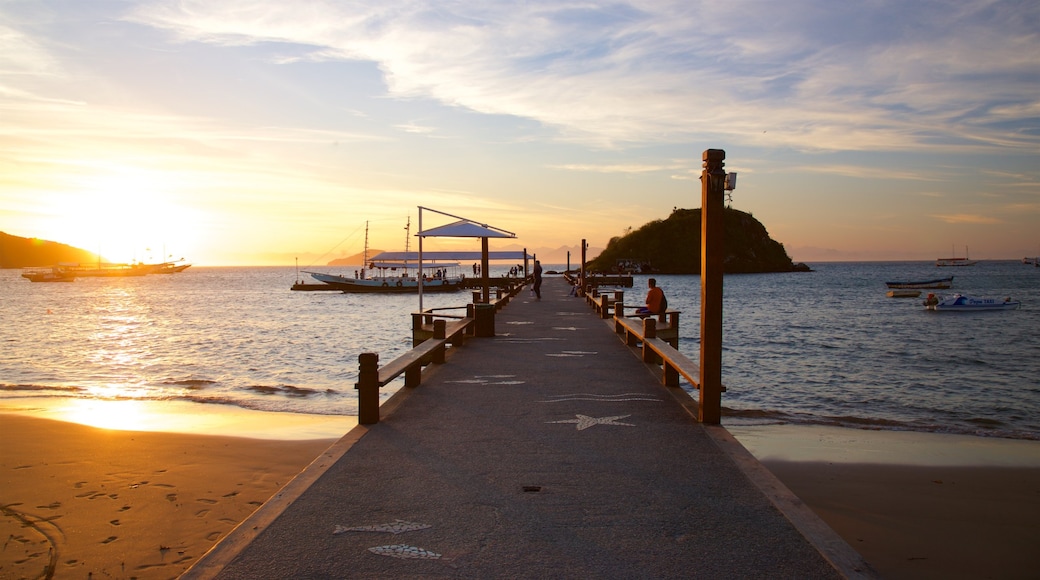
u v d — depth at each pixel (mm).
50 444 11766
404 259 89312
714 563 4262
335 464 6320
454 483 5797
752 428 13633
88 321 48250
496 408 8672
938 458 11250
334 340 34188
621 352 13812
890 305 64375
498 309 25172
